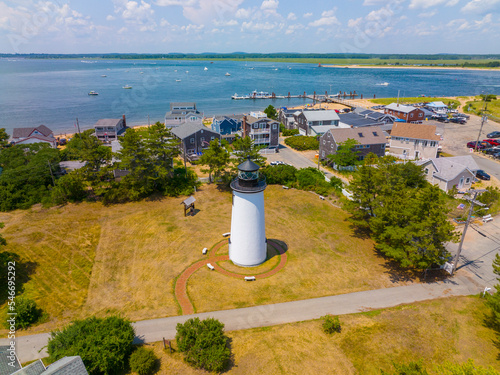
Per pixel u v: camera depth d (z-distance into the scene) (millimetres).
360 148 65312
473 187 52875
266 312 26750
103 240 38438
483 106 123750
